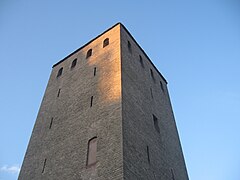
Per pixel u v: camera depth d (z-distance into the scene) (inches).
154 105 948.0
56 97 992.9
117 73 812.6
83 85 914.1
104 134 659.4
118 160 562.3
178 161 895.1
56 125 853.8
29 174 759.7
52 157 748.0
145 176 605.9
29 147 869.2
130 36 1103.0
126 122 659.4
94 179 576.1
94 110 761.0
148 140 737.6
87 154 655.1
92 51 1071.6
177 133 1051.3
